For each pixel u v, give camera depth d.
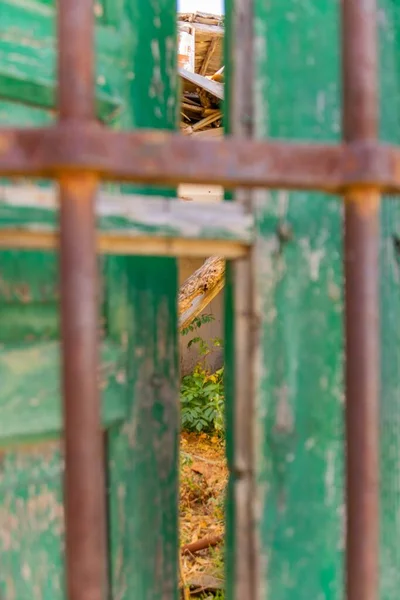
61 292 0.40
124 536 0.83
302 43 0.76
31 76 0.74
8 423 0.71
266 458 0.74
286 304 0.75
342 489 0.77
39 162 0.38
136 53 0.84
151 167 0.40
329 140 0.77
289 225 0.75
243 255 0.74
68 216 0.39
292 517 0.76
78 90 0.39
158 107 0.87
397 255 0.82
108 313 0.81
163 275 0.88
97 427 0.40
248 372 0.75
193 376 5.40
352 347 0.45
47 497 0.77
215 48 4.96
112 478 0.81
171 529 0.89
